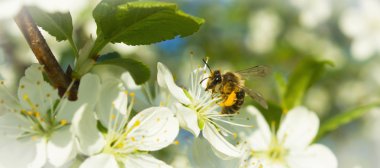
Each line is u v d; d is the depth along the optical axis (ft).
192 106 0.63
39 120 0.57
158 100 0.66
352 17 1.37
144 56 1.20
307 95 1.39
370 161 1.36
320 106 1.38
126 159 0.59
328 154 0.72
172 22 0.58
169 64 1.36
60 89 0.59
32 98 0.59
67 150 0.55
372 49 1.35
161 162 0.60
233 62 1.47
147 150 0.59
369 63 1.45
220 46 1.49
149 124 0.60
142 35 0.60
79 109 0.54
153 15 0.58
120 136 0.59
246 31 1.54
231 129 0.68
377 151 1.37
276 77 0.77
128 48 1.06
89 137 0.55
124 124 0.59
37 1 0.55
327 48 1.46
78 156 0.57
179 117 0.61
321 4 1.49
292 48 1.48
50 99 0.58
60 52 1.03
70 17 0.60
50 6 0.56
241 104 0.70
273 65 1.49
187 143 0.70
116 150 0.58
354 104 1.42
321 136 0.73
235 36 1.51
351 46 1.40
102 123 0.58
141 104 0.65
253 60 1.50
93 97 0.56
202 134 0.63
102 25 0.59
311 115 0.72
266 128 0.70
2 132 0.58
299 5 1.51
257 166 0.67
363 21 1.36
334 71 1.42
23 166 0.56
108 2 0.58
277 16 1.55
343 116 0.73
